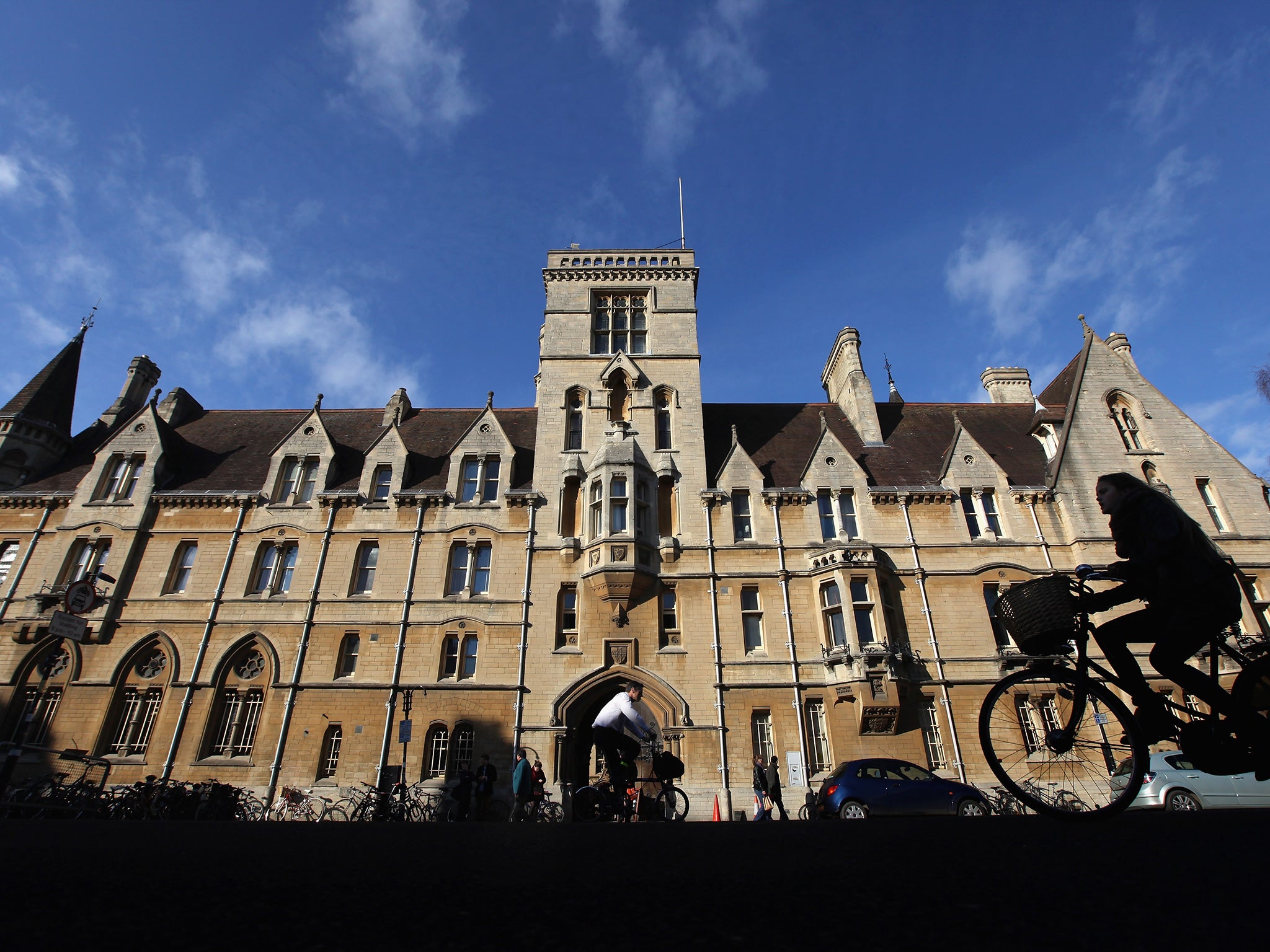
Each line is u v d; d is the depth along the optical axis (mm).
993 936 1485
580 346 34688
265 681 27094
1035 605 4656
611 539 28141
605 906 1929
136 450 31609
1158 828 3057
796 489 30328
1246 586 27797
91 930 1521
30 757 25359
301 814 23625
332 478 31469
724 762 25156
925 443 34719
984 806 18500
